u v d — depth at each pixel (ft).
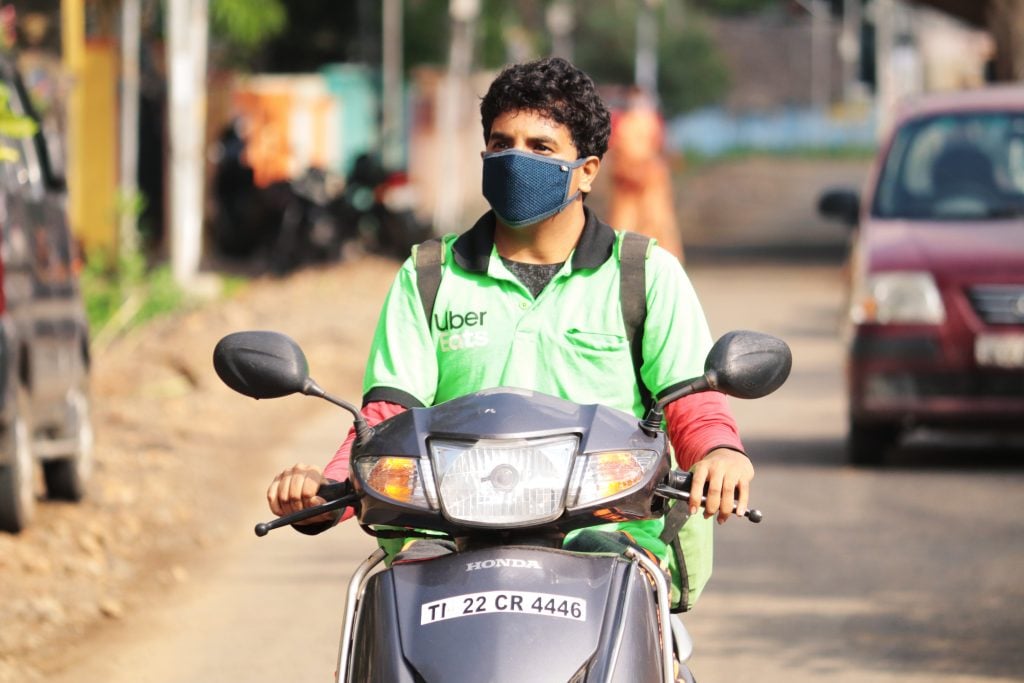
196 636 57.11
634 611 28.12
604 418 29.32
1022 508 78.02
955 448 96.73
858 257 90.02
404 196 209.56
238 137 210.59
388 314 33.32
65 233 76.43
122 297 138.00
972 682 51.49
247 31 195.62
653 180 165.48
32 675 51.83
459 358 32.86
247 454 89.76
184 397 105.19
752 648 55.52
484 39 280.72
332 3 269.03
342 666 29.14
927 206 93.30
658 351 32.55
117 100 190.19
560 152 32.09
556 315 32.63
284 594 62.95
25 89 77.10
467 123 294.66
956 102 98.53
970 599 61.62
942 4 201.46
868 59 550.77
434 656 27.07
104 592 61.93
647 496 28.99
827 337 146.92
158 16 212.43
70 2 145.48
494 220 33.27
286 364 30.58
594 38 568.41
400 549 33.27
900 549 69.67
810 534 72.69
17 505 65.82
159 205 211.61
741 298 180.34
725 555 68.95
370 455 29.22
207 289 164.76
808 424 103.86
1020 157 94.79
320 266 192.24
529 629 27.14
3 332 63.26
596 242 32.81
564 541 30.94
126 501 75.66
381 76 275.39
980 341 85.15
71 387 73.41
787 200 420.77
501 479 28.22
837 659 54.13
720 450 30.71
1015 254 85.97
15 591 60.18
